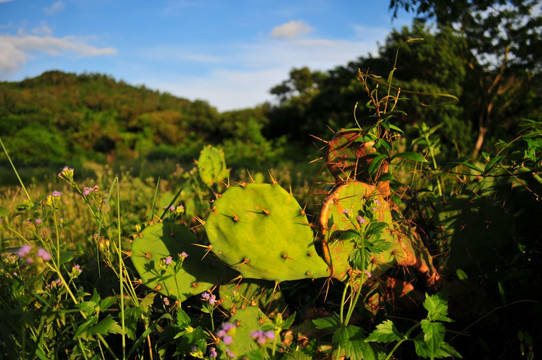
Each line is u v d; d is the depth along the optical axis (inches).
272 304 73.2
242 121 1318.9
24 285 58.9
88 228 128.0
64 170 71.0
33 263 62.4
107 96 2373.3
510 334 66.4
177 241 74.3
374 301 70.7
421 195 101.7
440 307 54.8
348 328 56.1
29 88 2667.3
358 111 416.2
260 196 63.6
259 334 43.9
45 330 67.2
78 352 65.1
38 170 429.7
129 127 1487.5
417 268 68.4
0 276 67.2
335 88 817.5
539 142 66.3
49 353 63.6
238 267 66.5
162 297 78.8
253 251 64.7
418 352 53.1
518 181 71.1
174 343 70.6
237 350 56.6
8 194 185.9
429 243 82.9
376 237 60.8
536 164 70.7
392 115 69.6
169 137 1386.6
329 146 71.7
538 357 62.8
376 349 57.7
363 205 64.9
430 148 92.1
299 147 976.9
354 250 60.6
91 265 92.4
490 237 70.5
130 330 62.7
